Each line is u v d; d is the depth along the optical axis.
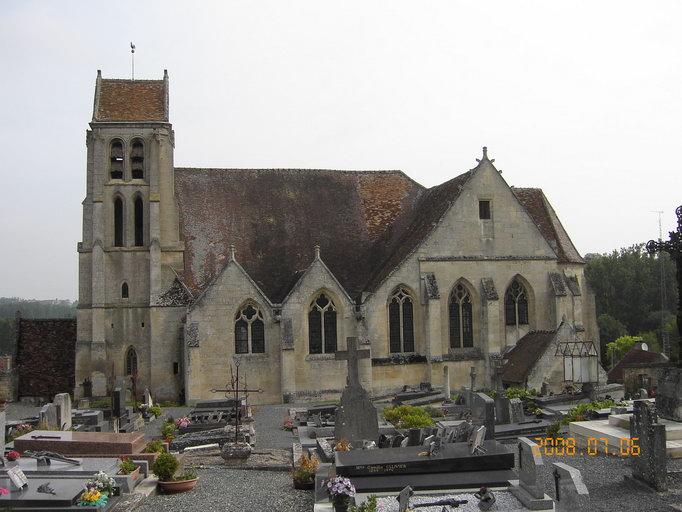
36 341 60.97
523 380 52.16
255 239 62.41
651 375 45.56
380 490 22.02
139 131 59.97
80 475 24.27
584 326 65.19
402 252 59.91
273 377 55.59
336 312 56.50
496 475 22.97
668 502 22.34
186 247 60.94
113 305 58.69
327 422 41.91
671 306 113.69
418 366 57.12
